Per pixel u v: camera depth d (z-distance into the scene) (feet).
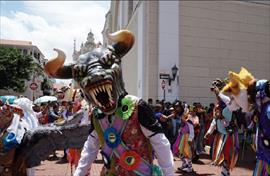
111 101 9.19
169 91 64.49
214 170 34.94
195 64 67.82
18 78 149.69
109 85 9.08
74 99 30.63
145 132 9.52
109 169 9.82
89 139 10.52
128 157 9.52
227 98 16.10
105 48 9.91
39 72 158.71
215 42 69.67
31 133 17.49
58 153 47.98
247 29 72.43
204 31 69.05
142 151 9.62
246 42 72.13
